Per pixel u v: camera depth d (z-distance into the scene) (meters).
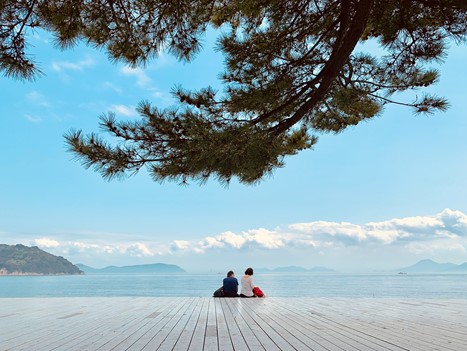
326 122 7.12
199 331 5.75
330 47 5.75
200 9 4.89
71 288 93.62
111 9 4.47
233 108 5.54
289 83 5.58
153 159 4.86
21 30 3.91
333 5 5.47
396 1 5.20
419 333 5.44
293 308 9.02
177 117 4.79
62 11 4.06
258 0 5.07
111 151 4.70
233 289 12.70
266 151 4.57
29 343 4.85
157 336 5.33
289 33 5.61
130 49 4.83
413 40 5.77
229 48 5.67
